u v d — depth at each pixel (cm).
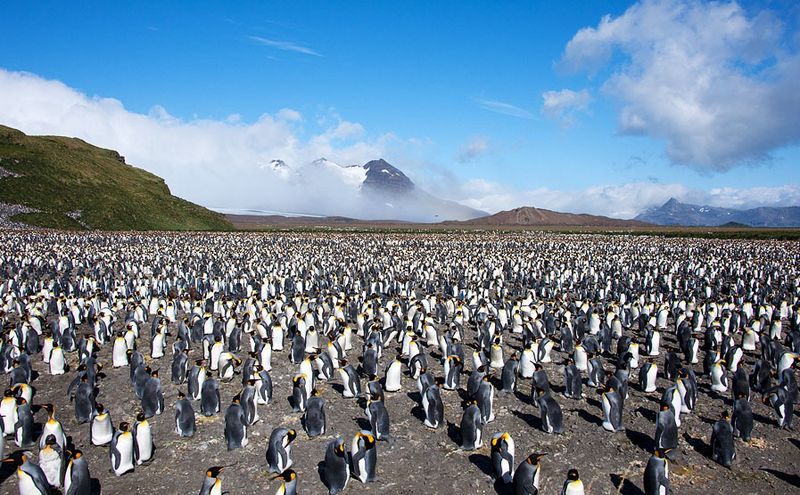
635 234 12369
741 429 1366
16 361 1658
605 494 1123
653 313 2739
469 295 3184
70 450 1179
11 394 1303
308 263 4966
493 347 1888
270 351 1862
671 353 1812
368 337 2028
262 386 1540
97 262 4844
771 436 1398
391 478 1175
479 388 1435
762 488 1150
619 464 1245
